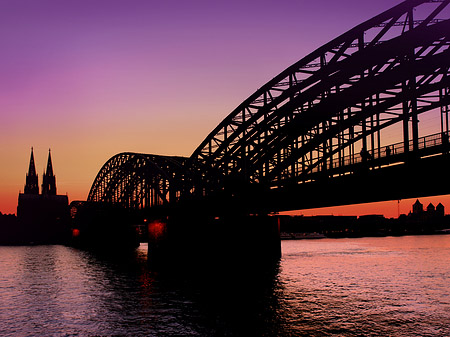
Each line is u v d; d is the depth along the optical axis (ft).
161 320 121.29
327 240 614.34
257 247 231.71
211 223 224.94
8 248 568.41
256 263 229.86
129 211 341.62
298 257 294.87
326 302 139.33
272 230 238.68
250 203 189.67
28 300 157.89
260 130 169.89
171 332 110.01
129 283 188.65
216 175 202.08
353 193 145.59
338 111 150.20
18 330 116.67
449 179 120.98
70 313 134.21
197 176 220.02
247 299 145.18
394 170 126.72
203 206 217.15
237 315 124.16
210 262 222.07
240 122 179.52
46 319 127.85
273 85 155.63
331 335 104.68
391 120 147.02
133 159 324.19
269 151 176.24
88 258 341.00
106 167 411.54
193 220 227.81
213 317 122.72
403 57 127.75
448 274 202.08
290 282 177.37
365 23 125.18
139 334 109.29
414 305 134.72
